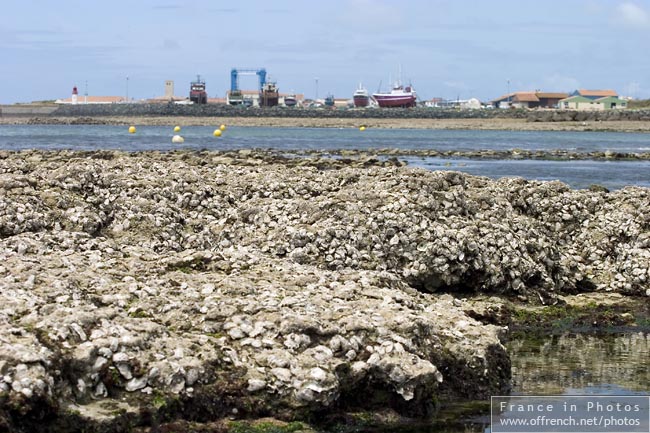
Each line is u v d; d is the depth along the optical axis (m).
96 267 22.70
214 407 17.61
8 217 28.27
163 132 169.25
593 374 23.11
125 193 31.73
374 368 18.66
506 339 26.39
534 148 123.12
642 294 31.28
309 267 25.11
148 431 16.78
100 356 17.12
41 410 15.86
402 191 31.53
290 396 17.95
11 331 17.08
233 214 31.80
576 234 34.78
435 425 18.97
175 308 19.95
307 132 180.88
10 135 145.75
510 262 29.94
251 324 19.28
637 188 38.25
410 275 29.16
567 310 29.38
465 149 117.00
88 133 159.38
